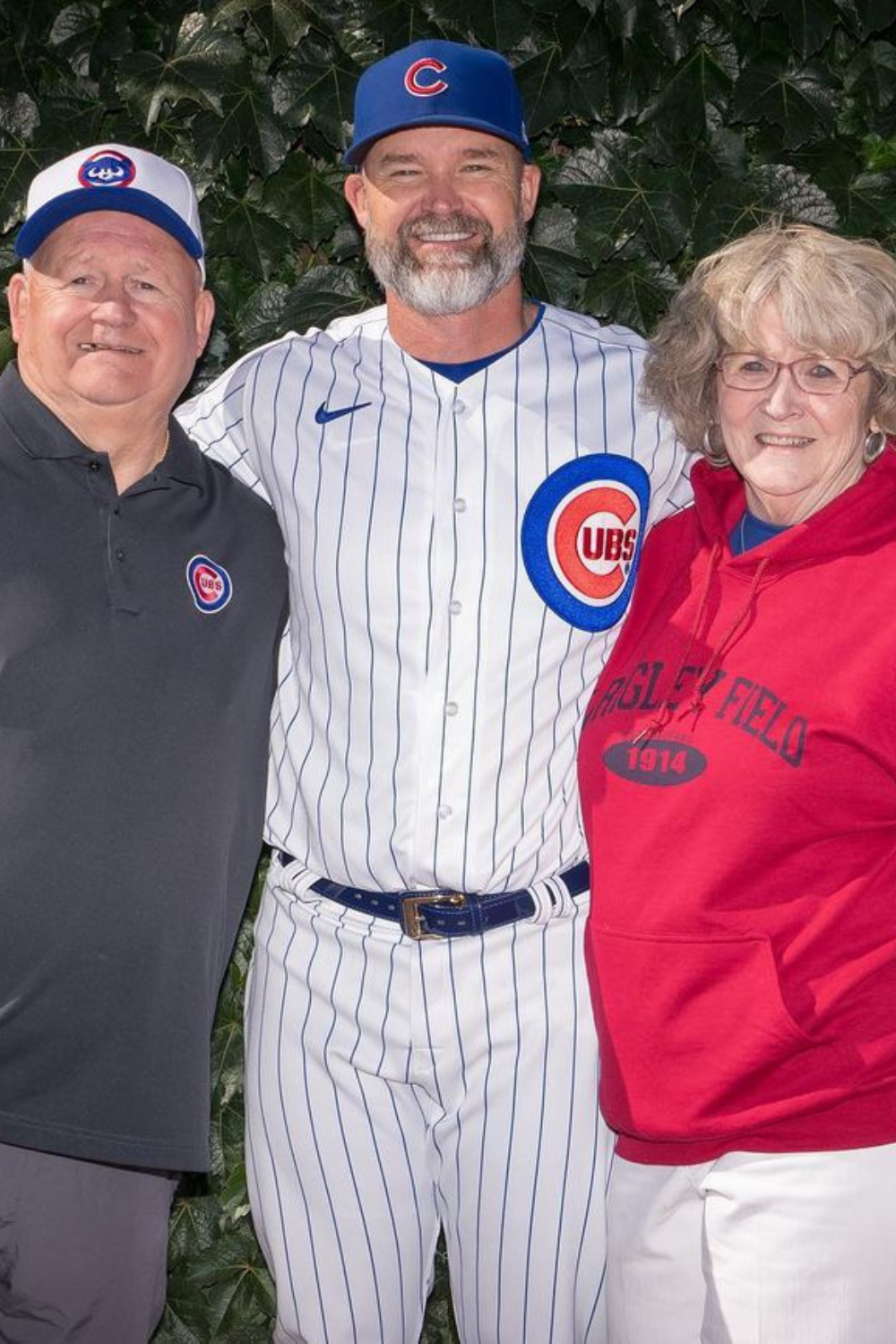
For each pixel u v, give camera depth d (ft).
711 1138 6.28
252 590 7.18
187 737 6.79
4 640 6.50
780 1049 6.07
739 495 6.97
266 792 7.50
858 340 6.29
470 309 7.12
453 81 7.09
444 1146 7.41
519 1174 7.19
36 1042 6.65
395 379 7.27
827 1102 6.05
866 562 6.25
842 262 6.39
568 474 7.11
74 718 6.56
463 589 7.03
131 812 6.63
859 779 6.08
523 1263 7.23
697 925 6.22
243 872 7.35
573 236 8.54
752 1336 6.17
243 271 8.88
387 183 7.21
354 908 7.27
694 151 8.55
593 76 8.43
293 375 7.39
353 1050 7.31
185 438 7.23
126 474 7.13
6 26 8.60
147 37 8.59
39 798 6.48
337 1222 7.43
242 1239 9.34
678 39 8.36
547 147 8.83
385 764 7.09
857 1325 6.09
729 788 6.17
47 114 8.63
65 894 6.53
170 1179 7.53
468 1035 7.18
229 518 7.20
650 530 7.29
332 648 7.18
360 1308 7.48
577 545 7.09
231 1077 9.13
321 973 7.34
